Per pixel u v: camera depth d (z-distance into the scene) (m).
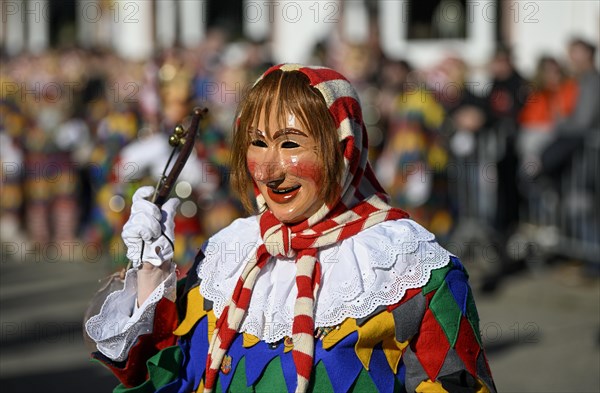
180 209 5.79
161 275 2.77
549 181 8.88
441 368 2.44
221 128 6.54
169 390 2.71
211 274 2.72
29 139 11.43
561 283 8.66
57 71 11.93
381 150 9.34
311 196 2.55
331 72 2.61
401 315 2.45
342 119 2.54
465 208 9.15
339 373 2.45
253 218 2.86
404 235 2.55
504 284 8.67
